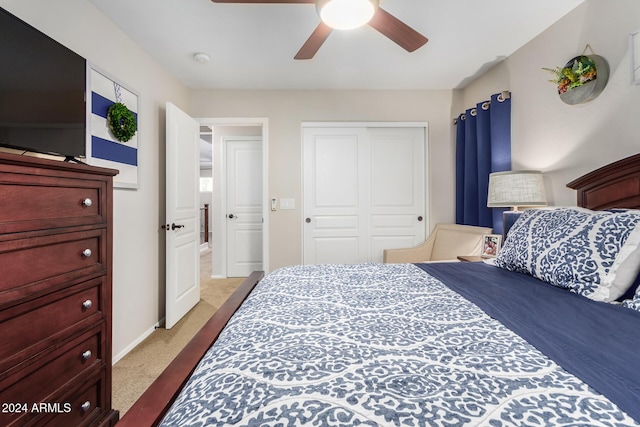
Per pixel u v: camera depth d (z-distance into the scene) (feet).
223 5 5.90
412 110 10.52
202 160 26.68
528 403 1.66
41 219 3.27
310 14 6.20
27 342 3.13
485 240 7.98
